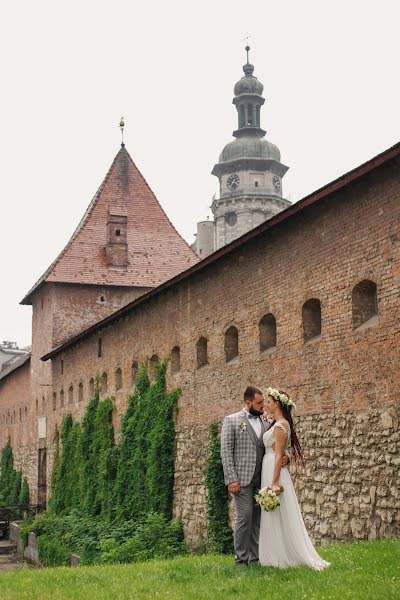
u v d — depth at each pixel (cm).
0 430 6400
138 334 3052
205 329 2442
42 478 4641
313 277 1822
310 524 1744
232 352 2308
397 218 1526
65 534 3272
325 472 1712
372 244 1603
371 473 1557
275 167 9269
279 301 1980
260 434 1074
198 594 939
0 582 1196
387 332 1540
